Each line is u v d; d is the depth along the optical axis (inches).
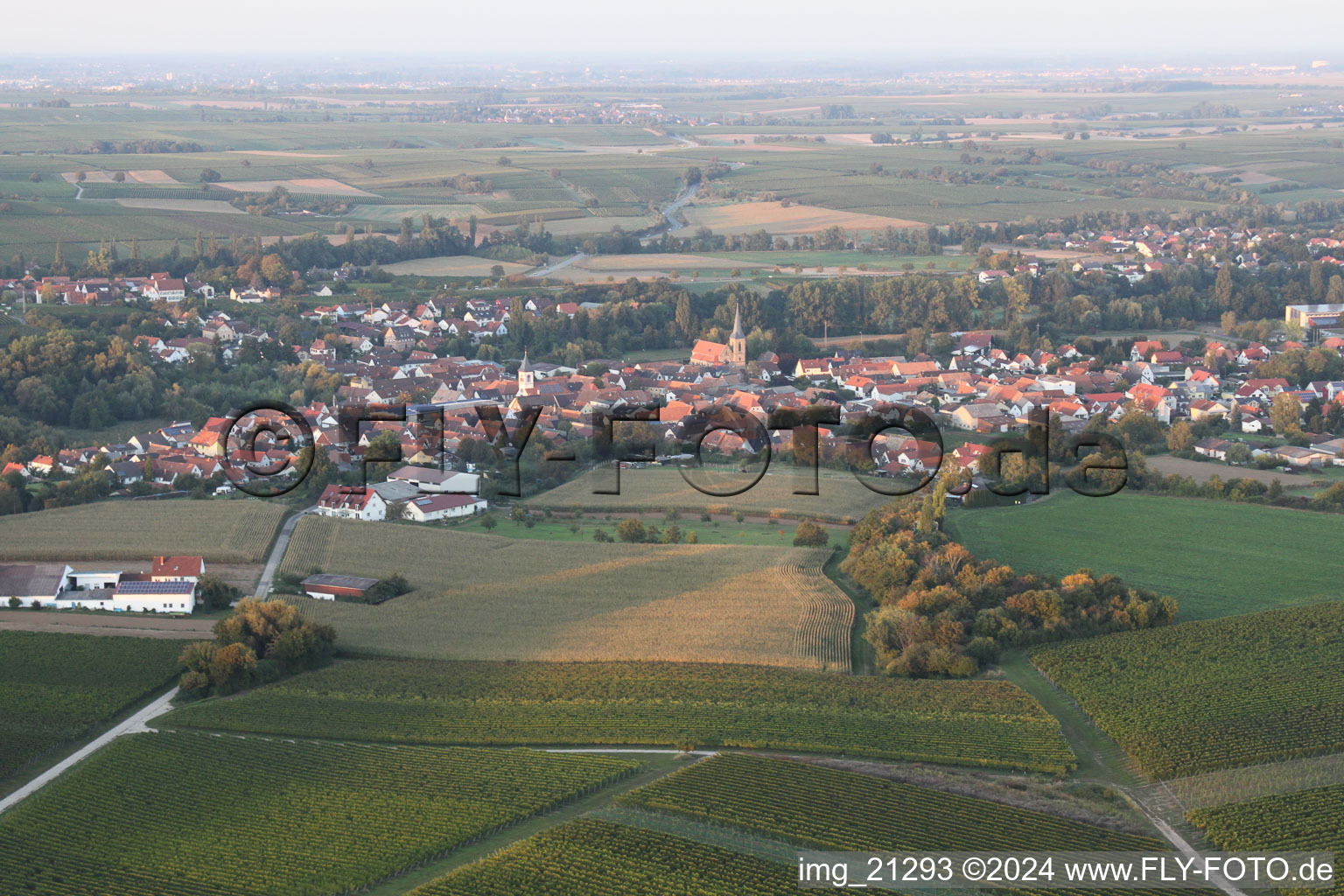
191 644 6048.2
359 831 4424.2
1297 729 5093.5
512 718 5305.1
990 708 5359.3
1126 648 5969.5
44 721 5270.7
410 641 6210.6
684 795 4591.5
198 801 4638.3
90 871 4200.3
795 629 6274.6
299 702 5506.9
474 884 4069.9
